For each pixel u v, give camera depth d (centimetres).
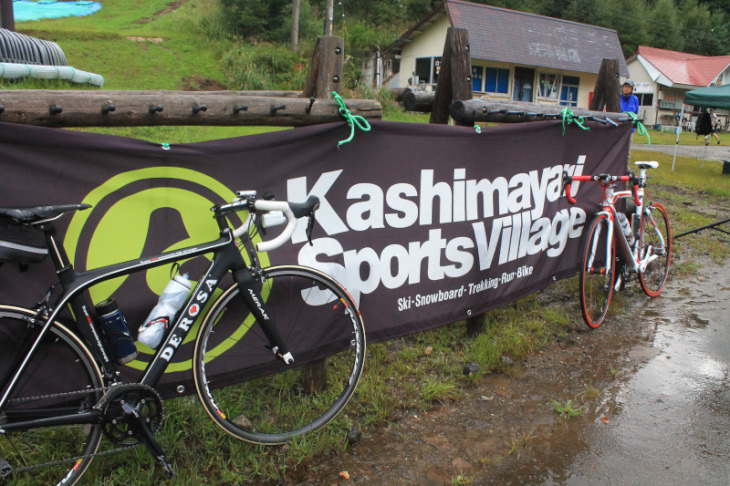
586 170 455
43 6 2738
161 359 225
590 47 2850
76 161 218
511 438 276
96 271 212
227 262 238
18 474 220
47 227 202
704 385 335
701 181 1181
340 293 269
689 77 3712
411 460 257
